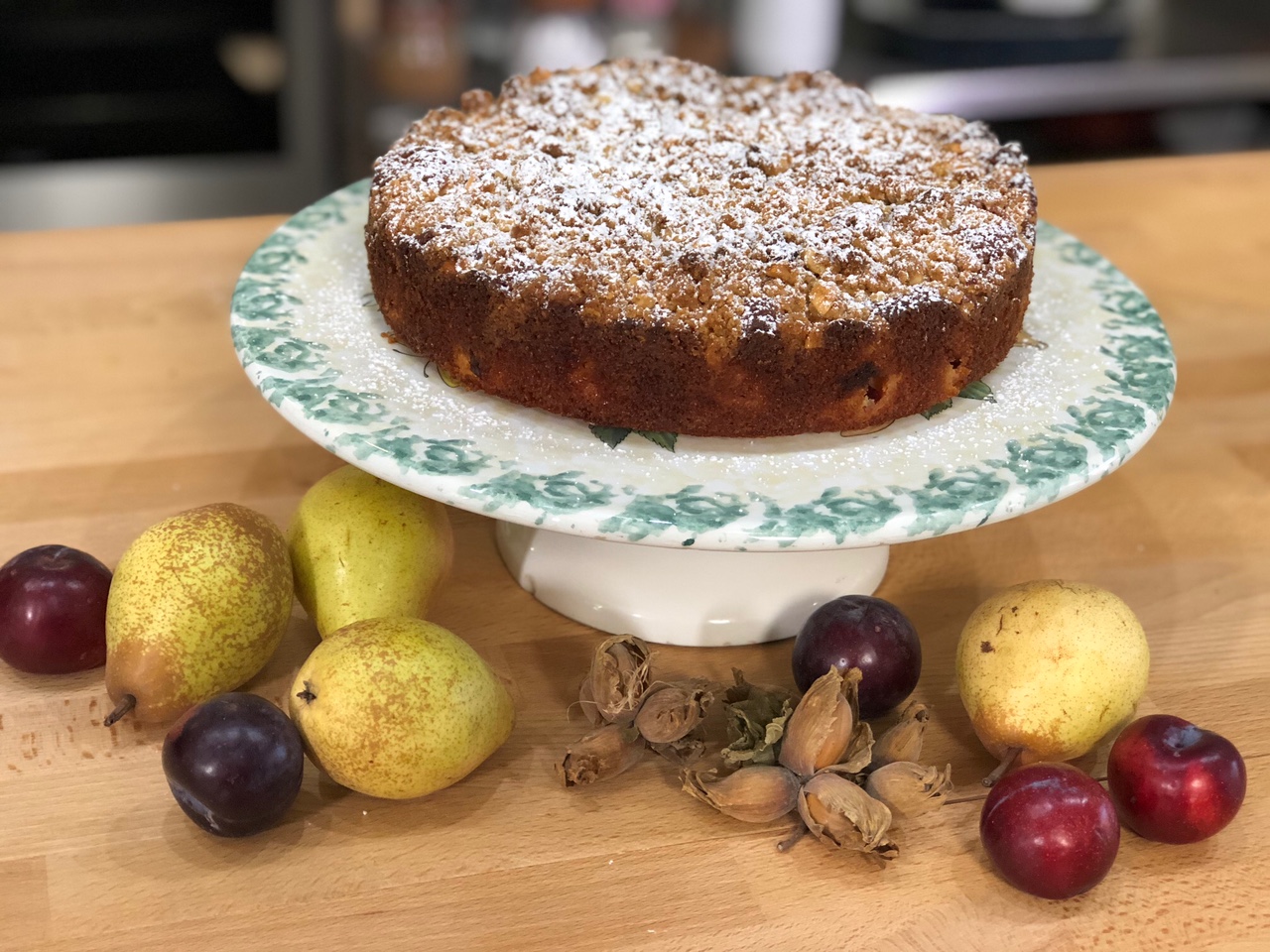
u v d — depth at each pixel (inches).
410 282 22.8
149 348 31.0
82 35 48.7
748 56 56.7
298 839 19.4
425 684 19.1
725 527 19.5
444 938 18.1
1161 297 34.4
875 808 18.9
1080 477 20.8
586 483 20.3
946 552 25.8
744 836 19.7
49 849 19.0
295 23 50.1
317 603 22.0
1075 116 59.0
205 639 20.4
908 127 27.4
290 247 26.5
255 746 18.5
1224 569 25.6
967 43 55.1
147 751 20.7
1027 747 20.3
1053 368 23.8
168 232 35.9
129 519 25.5
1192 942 18.3
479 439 21.3
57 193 50.5
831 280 22.0
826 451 21.5
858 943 18.2
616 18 55.4
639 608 23.2
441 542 22.5
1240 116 61.6
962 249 22.6
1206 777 19.0
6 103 49.1
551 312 21.5
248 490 26.5
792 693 22.0
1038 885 18.5
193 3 48.9
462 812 19.9
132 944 17.8
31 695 21.5
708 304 21.5
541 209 23.1
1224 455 28.9
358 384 22.4
